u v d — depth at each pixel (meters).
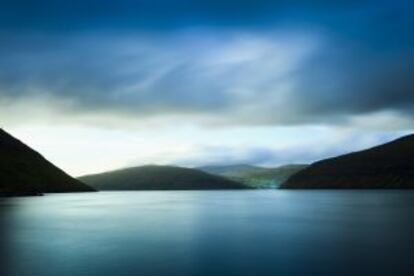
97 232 72.69
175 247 55.44
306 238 63.84
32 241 61.47
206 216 109.19
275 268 42.16
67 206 159.62
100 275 39.66
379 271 40.38
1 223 88.81
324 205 161.00
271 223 88.06
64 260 46.47
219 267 42.78
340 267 42.28
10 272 40.81
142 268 42.38
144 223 89.12
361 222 87.81
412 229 73.81
